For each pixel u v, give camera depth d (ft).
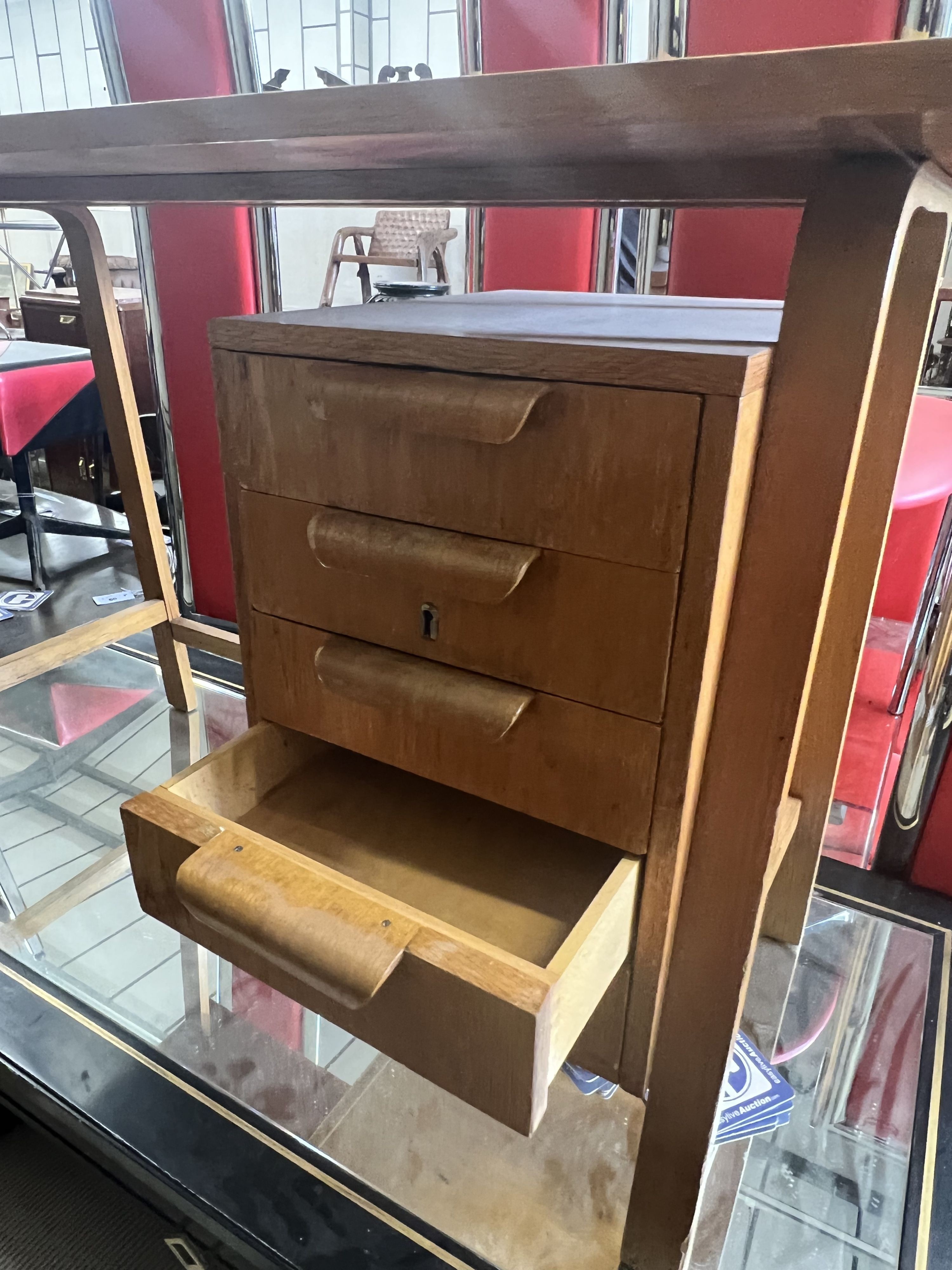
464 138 1.48
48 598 6.41
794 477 1.49
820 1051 2.78
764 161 1.63
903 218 1.32
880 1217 2.33
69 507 8.20
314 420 1.87
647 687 1.68
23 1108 2.73
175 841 1.87
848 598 2.44
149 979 3.10
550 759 1.88
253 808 2.37
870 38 3.14
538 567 1.71
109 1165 2.52
